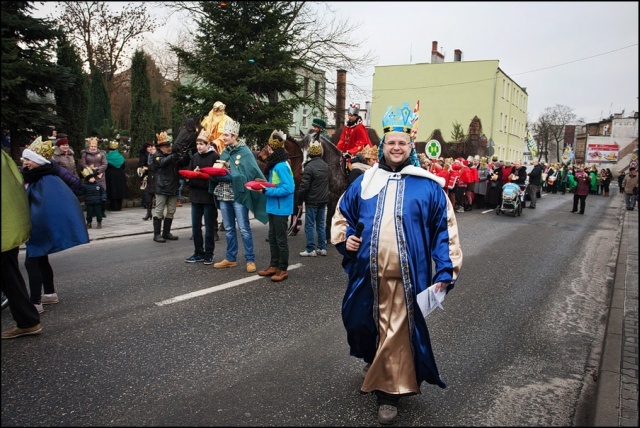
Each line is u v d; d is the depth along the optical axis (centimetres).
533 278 751
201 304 557
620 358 438
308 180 802
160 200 908
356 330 345
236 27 1734
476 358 443
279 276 662
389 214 326
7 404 335
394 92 4553
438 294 317
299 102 1811
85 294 582
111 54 2564
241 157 684
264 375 391
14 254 436
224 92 1642
